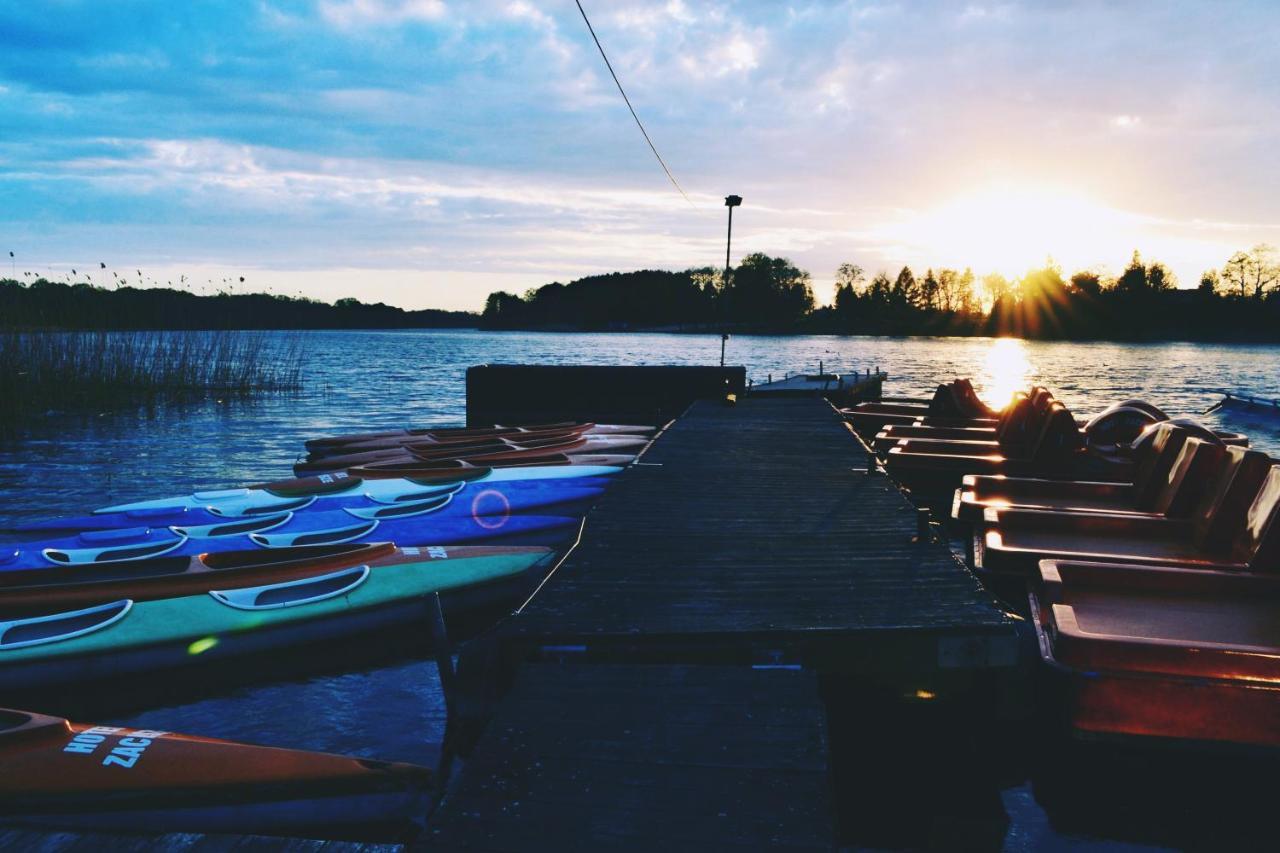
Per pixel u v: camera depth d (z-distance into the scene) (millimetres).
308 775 4293
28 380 20969
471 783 3436
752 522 7105
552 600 5172
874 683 5070
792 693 4012
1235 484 6305
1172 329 119188
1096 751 4477
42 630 6117
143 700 6129
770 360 68000
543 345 110375
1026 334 128750
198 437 20016
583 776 3463
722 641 4621
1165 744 4309
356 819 4352
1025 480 8562
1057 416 9938
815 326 149125
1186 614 5109
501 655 4672
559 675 4188
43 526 9273
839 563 5883
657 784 3404
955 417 14484
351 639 6848
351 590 6941
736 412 15898
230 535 8422
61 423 21234
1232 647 4262
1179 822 4441
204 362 27859
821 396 21969
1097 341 121125
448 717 4906
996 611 4910
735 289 151375
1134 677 4305
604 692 4047
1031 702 4926
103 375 23516
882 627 4668
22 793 3996
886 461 10859
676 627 4703
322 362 61094
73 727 4453
